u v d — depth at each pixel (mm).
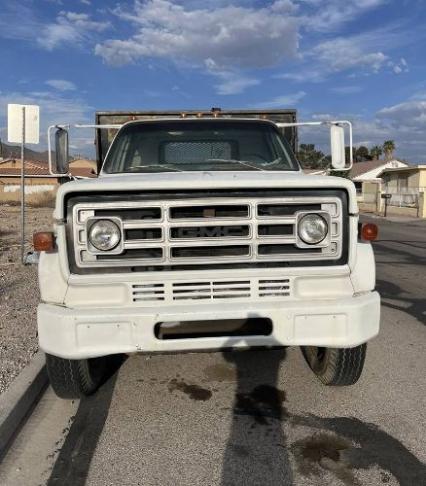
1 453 3439
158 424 3803
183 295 3445
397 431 3648
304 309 3428
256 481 3104
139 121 5016
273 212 3490
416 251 13852
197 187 3371
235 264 3490
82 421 3867
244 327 3512
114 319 3363
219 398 4207
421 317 6633
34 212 32500
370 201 41938
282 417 3875
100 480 3139
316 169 5566
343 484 3066
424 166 34875
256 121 5051
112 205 3383
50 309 3428
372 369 4770
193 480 3123
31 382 4160
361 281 3578
